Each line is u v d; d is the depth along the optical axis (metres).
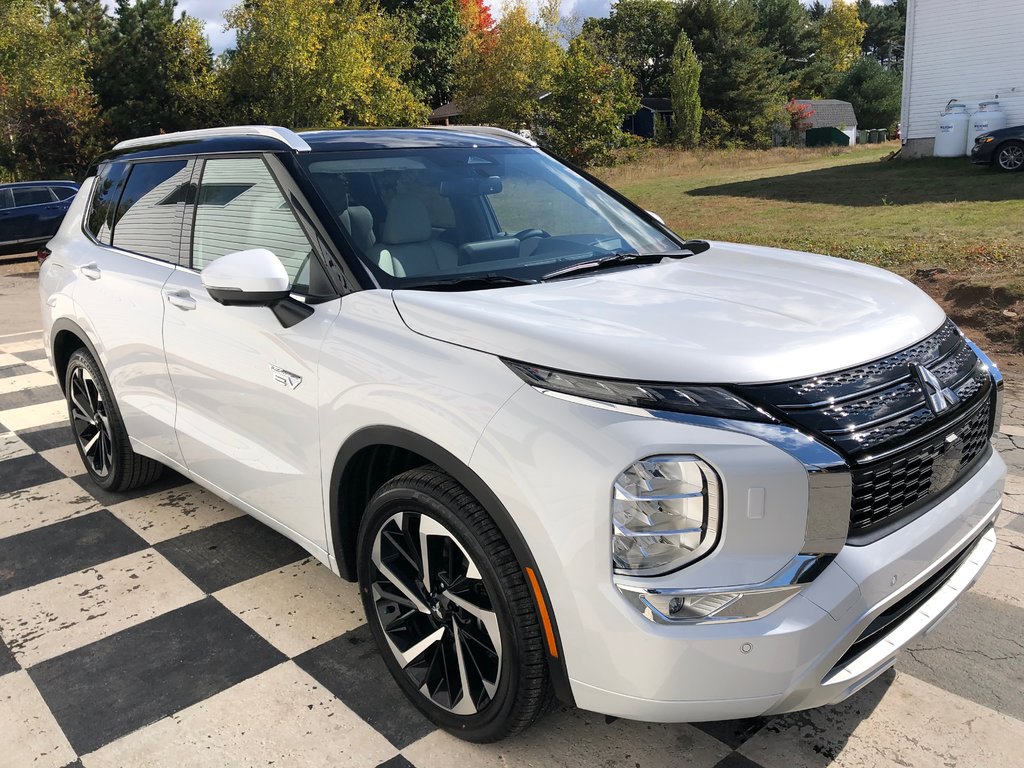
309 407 2.56
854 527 1.94
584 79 34.59
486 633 2.21
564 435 1.90
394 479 2.33
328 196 2.79
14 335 8.70
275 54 27.03
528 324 2.14
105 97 31.94
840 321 2.21
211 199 3.21
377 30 30.67
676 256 3.01
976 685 2.51
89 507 4.03
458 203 3.02
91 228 4.11
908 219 10.77
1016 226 9.41
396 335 2.32
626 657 1.87
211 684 2.63
